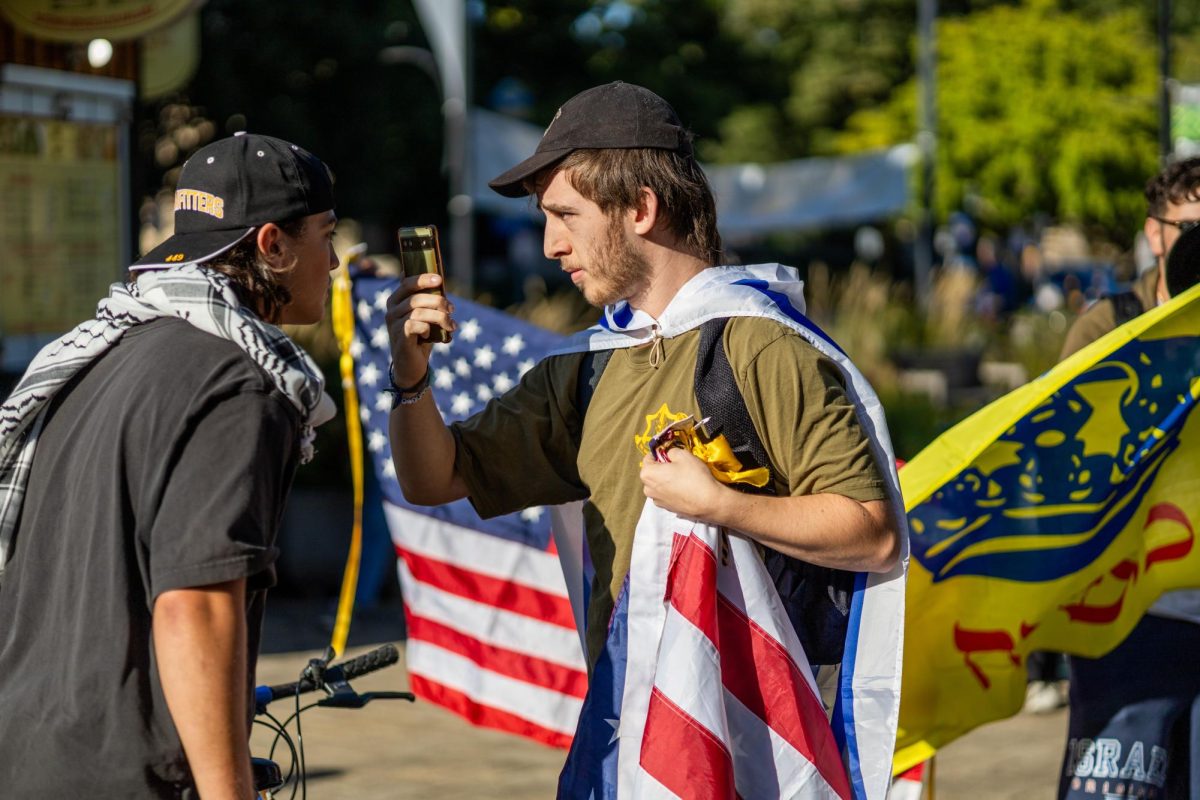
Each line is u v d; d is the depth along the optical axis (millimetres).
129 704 1973
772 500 2219
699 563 2281
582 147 2355
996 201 25531
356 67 23141
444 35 15812
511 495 2646
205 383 1988
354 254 4523
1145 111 24578
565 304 10102
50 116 7188
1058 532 3096
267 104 22344
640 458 2393
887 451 2320
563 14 28078
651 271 2404
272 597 8375
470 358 4352
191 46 8391
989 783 5184
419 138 23938
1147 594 3234
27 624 2084
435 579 4152
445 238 26141
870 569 2287
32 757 2008
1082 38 25047
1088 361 3002
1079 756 3311
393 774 5176
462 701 4109
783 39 34969
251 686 2109
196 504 1932
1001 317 19812
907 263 36281
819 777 2279
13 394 2182
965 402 11680
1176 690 3275
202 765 1903
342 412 8336
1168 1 13055
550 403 2594
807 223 21781
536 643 4008
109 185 7648
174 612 1905
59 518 2086
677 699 2242
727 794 2234
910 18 34562
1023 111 24750
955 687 3088
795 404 2258
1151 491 3240
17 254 7035
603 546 2455
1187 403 3146
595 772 2355
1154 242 3613
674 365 2377
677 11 31422
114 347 2152
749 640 2301
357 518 4547
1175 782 3428
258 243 2164
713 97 30969
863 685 2346
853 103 34906
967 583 3074
